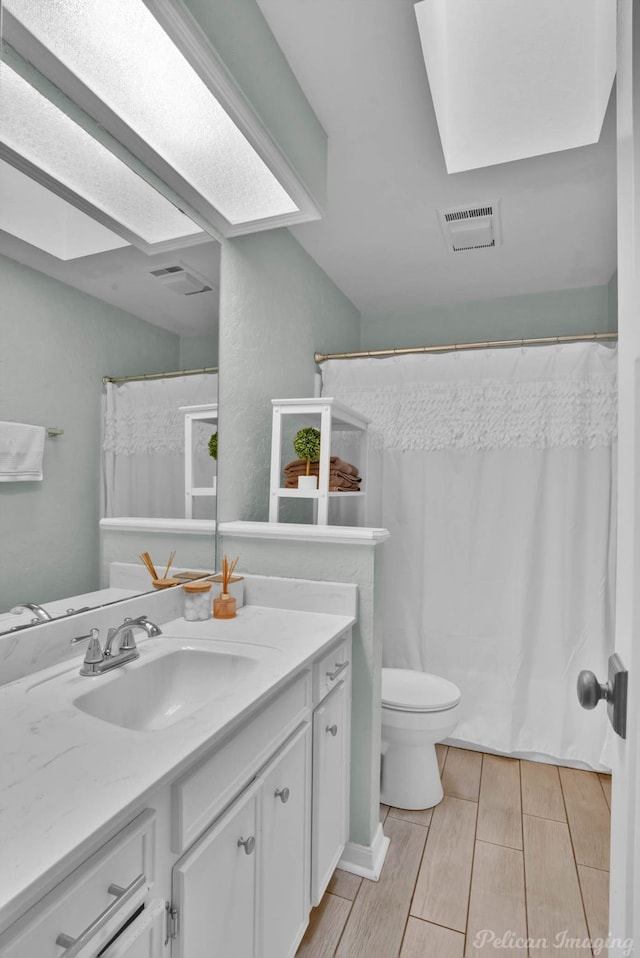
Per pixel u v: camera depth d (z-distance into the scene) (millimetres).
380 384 2588
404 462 2545
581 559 2316
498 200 2162
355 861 1668
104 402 1332
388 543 2568
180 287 1626
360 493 2320
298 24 1390
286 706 1198
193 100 1177
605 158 1873
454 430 2461
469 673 2457
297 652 1289
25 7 956
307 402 2002
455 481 2477
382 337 3449
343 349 3172
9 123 1048
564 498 2328
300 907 1282
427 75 1502
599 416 2281
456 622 2475
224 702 977
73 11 955
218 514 1867
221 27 1181
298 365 2523
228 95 1157
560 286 3031
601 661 2279
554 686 2344
